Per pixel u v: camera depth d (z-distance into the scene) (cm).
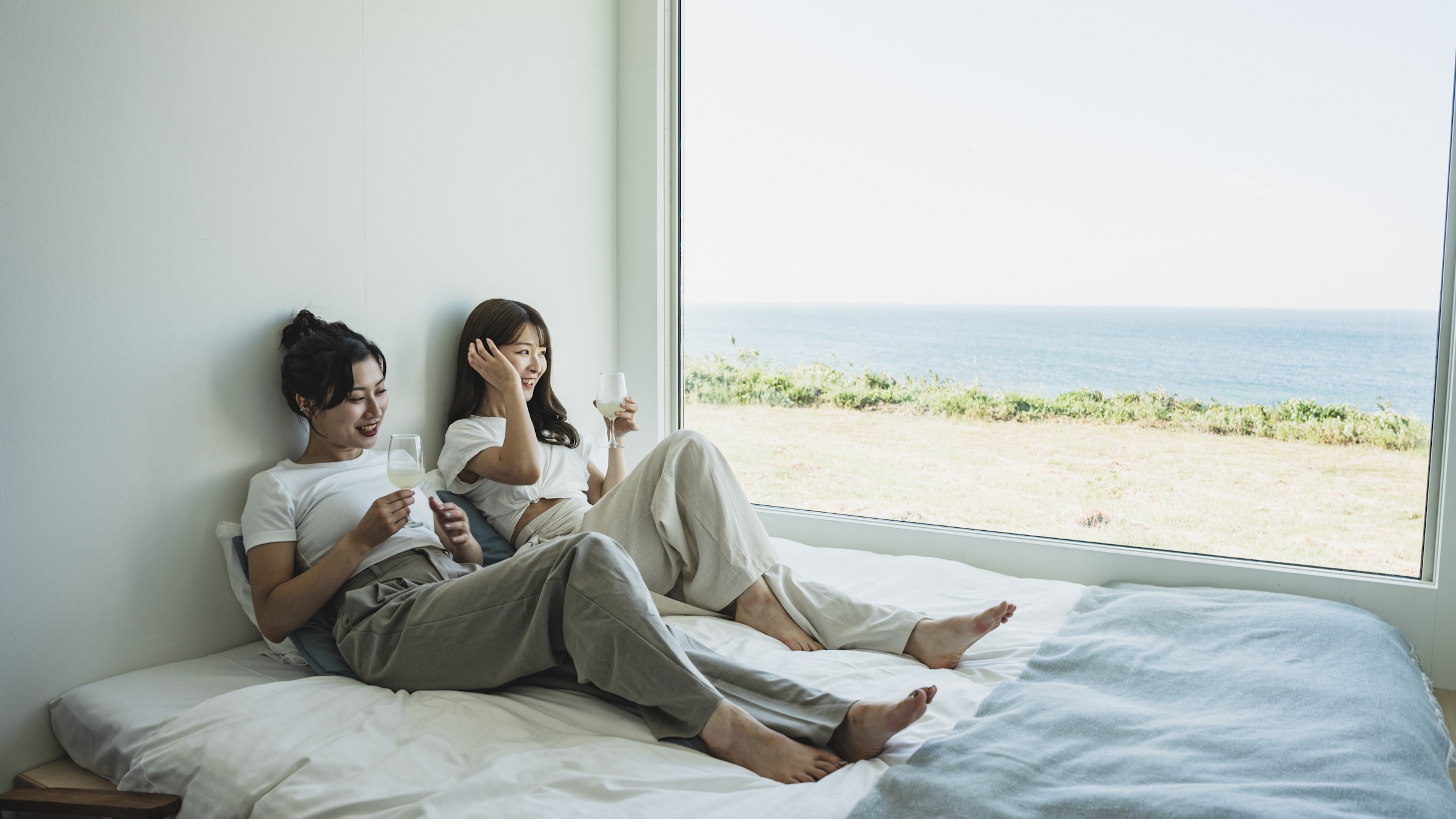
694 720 144
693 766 138
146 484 190
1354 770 126
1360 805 117
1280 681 161
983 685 171
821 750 143
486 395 254
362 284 234
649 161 319
